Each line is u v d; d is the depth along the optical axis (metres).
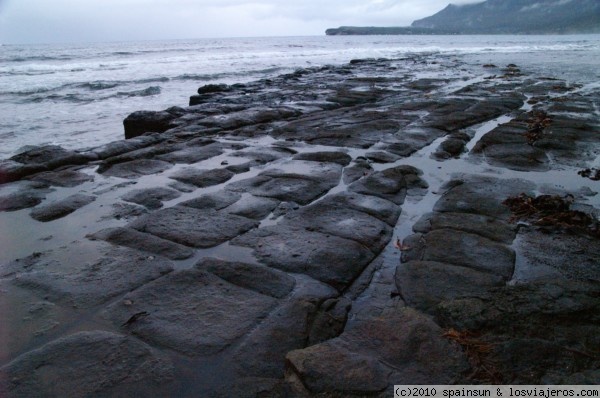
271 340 2.58
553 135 7.75
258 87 17.61
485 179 5.55
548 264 3.42
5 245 3.79
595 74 20.20
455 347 2.42
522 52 45.91
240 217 4.36
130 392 2.20
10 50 60.62
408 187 5.30
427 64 28.84
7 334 2.62
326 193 5.09
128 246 3.74
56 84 22.56
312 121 9.34
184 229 4.06
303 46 75.12
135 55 48.06
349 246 3.73
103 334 2.62
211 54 50.38
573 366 2.28
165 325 2.70
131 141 7.33
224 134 8.31
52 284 3.15
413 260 3.52
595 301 2.81
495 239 3.86
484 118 9.67
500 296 2.89
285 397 2.12
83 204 4.74
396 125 8.76
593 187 5.27
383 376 2.22
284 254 3.59
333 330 2.70
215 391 2.20
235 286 3.14
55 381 2.26
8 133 12.01
